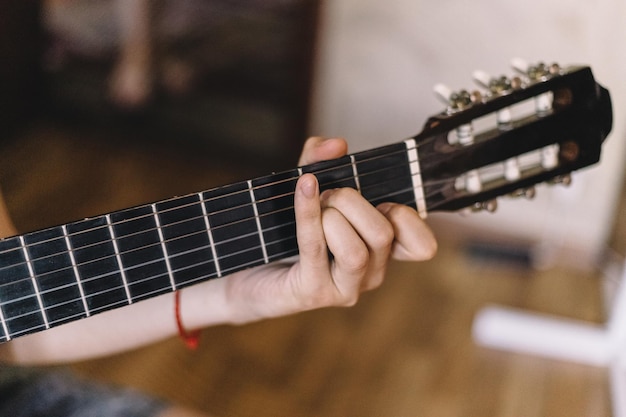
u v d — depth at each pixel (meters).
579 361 1.26
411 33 1.55
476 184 0.72
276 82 1.74
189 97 1.86
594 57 1.41
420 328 1.33
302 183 0.64
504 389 1.20
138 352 1.24
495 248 1.53
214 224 0.68
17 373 0.75
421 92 1.60
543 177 0.73
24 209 1.63
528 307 1.39
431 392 1.18
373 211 0.66
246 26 1.74
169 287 0.69
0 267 0.66
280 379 1.20
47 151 1.84
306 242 0.66
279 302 0.71
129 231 0.67
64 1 1.89
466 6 1.48
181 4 1.80
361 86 1.65
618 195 1.48
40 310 0.67
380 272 0.69
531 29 1.44
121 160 1.84
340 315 1.35
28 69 1.86
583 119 0.72
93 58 1.91
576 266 1.52
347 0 1.58
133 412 0.73
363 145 1.72
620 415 1.12
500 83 0.71
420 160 0.70
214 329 1.30
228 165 1.83
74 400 0.74
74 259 0.67
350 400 1.16
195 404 1.14
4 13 1.76
